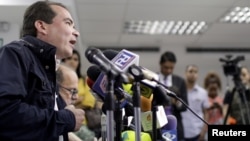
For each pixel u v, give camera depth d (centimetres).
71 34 119
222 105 365
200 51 582
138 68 90
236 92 292
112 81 86
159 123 105
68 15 119
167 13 394
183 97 306
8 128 91
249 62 572
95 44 540
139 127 87
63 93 155
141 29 478
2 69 93
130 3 356
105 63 87
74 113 105
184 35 509
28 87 101
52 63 110
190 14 395
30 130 93
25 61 100
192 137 336
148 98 104
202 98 356
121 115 96
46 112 97
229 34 483
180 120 274
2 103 88
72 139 157
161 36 516
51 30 115
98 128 231
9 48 99
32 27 116
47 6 117
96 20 419
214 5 353
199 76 618
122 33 491
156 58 583
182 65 613
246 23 400
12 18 262
